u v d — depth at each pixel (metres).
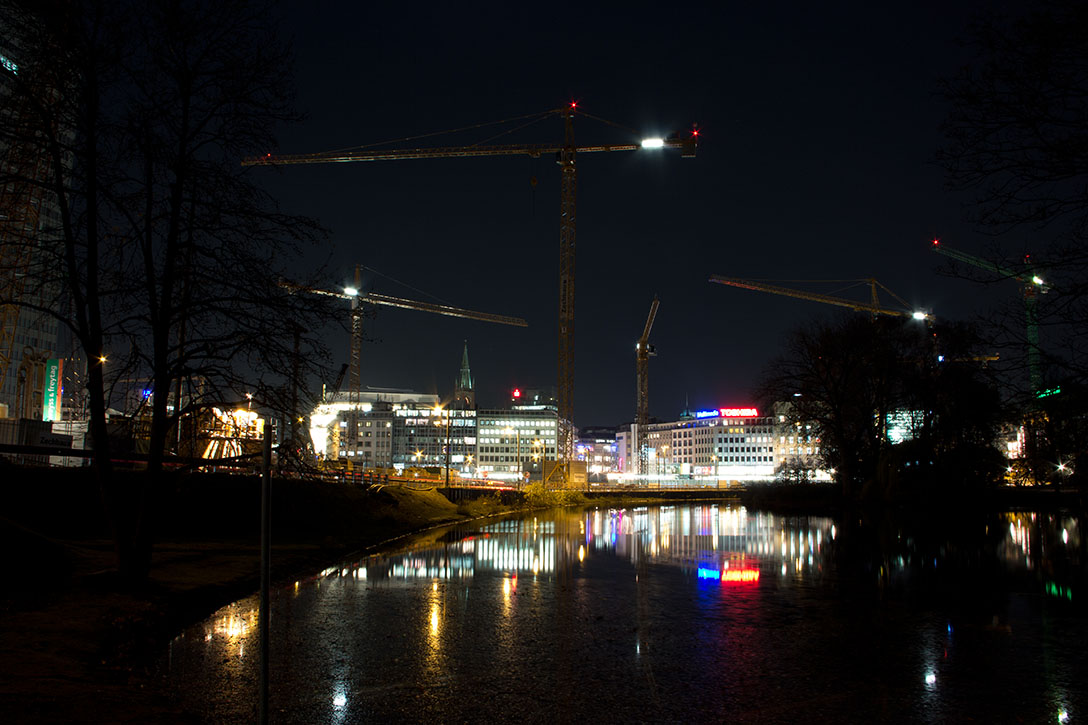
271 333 16.48
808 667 12.49
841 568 26.36
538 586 21.67
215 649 13.29
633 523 52.69
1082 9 9.24
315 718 9.67
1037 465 19.47
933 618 16.91
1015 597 19.94
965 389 47.28
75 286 15.59
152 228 16.14
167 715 8.88
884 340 61.81
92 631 12.87
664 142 102.75
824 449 72.69
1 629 12.35
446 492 65.06
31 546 16.45
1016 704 10.59
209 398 17.27
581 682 11.46
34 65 15.06
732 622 16.34
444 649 13.56
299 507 37.75
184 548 25.97
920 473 59.12
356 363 135.62
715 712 10.09
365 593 20.11
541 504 79.75
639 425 189.62
